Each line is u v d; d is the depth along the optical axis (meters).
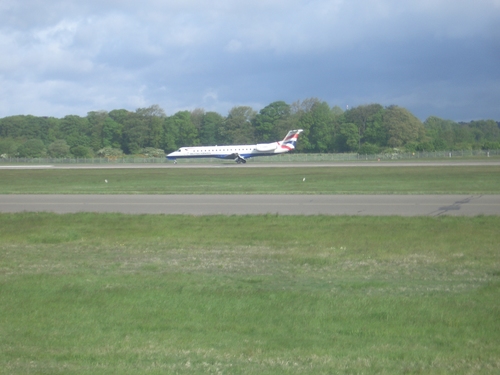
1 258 19.34
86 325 11.45
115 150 161.12
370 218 28.47
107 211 34.41
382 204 35.72
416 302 12.77
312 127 184.62
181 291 14.16
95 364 9.23
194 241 22.50
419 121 177.00
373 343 10.14
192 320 11.75
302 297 13.39
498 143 152.00
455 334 10.57
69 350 9.95
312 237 22.91
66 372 8.84
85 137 185.25
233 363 9.17
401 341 10.23
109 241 22.83
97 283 15.22
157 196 43.78
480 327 10.95
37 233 25.03
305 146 183.38
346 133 176.50
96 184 59.97
